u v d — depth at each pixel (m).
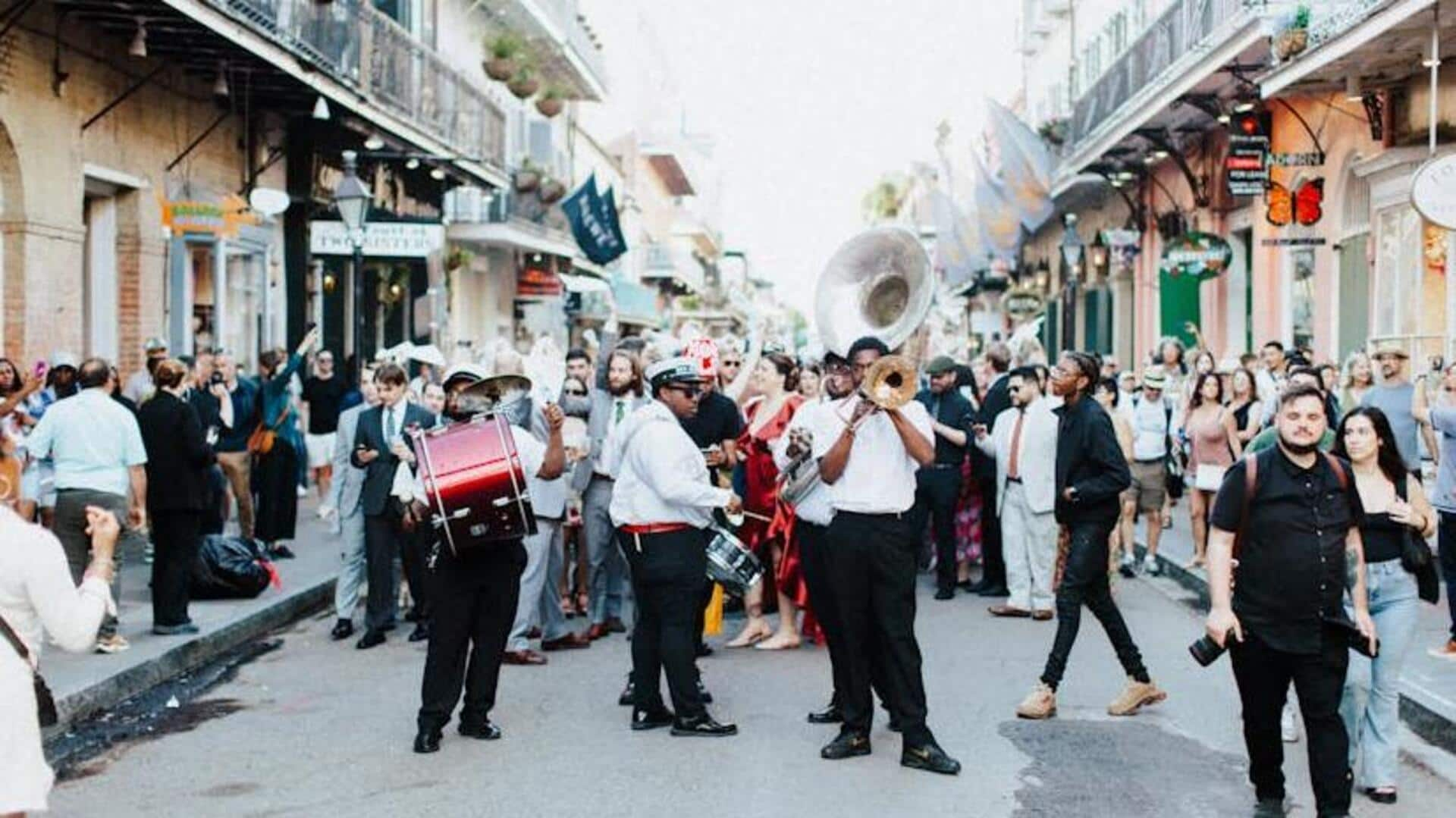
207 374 14.37
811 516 8.10
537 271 37.22
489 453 7.80
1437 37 12.73
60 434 10.12
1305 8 16.28
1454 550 9.87
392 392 11.20
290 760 7.86
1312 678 6.34
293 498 15.26
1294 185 20.55
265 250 21.56
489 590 8.23
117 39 16.72
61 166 15.63
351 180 17.70
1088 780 7.41
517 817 6.80
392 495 11.21
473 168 26.69
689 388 8.23
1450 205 10.88
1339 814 6.30
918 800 7.06
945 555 13.42
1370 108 17.02
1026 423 12.23
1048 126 31.44
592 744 8.14
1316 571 6.29
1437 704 8.52
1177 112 22.66
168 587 10.70
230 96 18.88
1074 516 8.79
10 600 4.79
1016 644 11.13
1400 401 11.45
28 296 15.02
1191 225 25.36
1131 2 29.05
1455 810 6.93
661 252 61.38
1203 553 14.18
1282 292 21.20
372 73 21.16
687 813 6.84
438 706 8.03
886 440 7.55
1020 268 43.94
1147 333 28.58
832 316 10.17
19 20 14.63
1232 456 13.95
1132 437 14.55
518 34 32.62
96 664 9.60
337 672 10.27
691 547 8.25
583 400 11.34
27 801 4.71
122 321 17.55
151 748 8.16
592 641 11.31
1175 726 8.54
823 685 9.70
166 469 10.64
